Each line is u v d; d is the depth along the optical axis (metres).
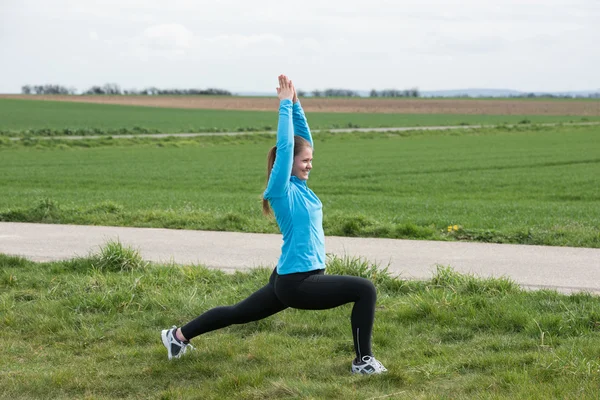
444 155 42.06
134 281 7.27
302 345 5.63
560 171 31.88
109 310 6.55
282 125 4.88
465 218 14.36
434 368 4.96
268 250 10.20
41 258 9.39
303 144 5.04
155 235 11.74
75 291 7.11
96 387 4.82
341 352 5.49
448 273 7.49
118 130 64.62
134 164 35.94
